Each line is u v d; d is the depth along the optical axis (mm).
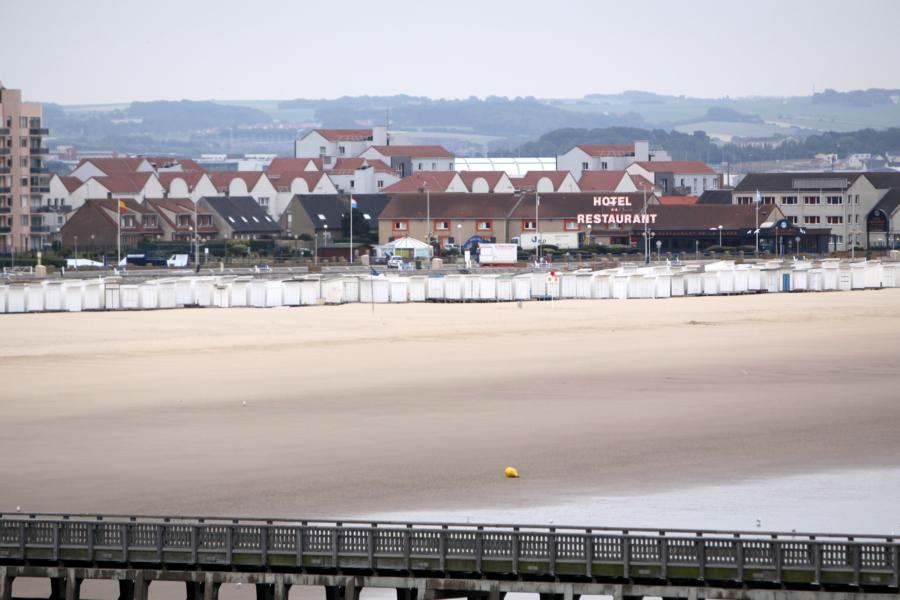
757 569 106812
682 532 111438
